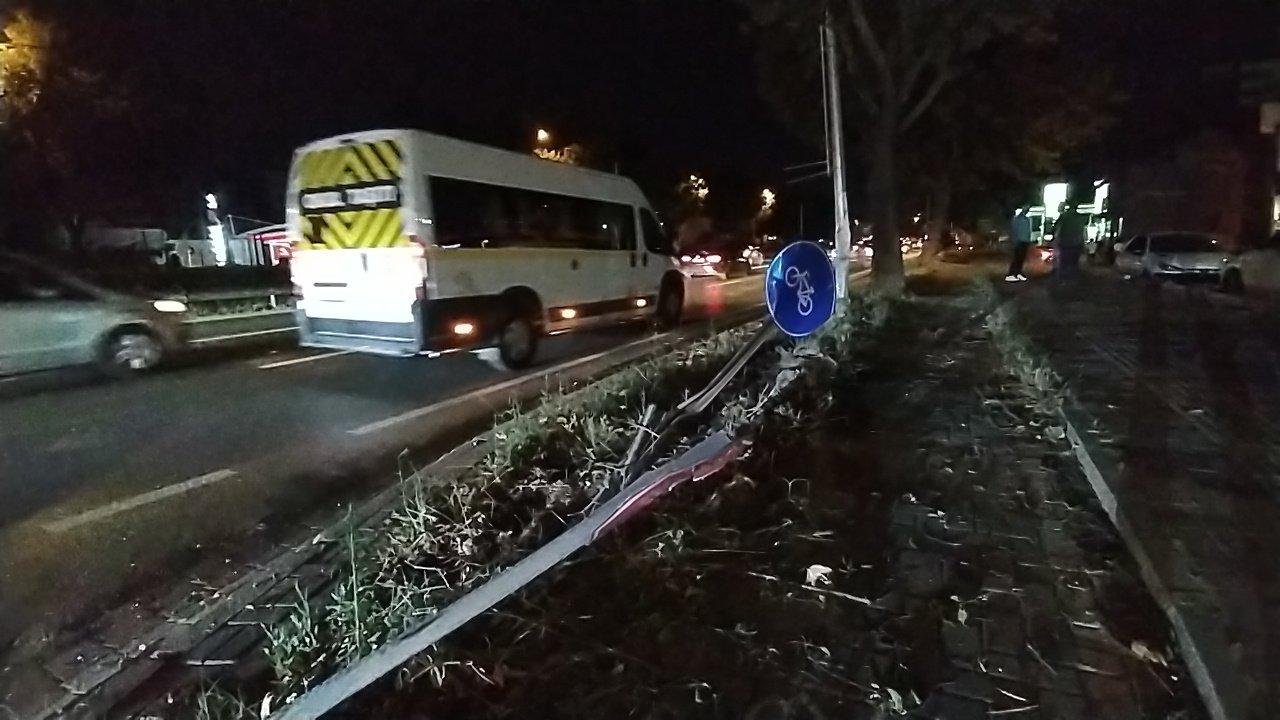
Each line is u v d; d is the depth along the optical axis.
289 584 4.25
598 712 2.92
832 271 6.81
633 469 4.75
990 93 20.77
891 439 6.01
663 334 14.30
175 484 6.13
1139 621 3.41
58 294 10.14
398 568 4.03
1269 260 16.86
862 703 2.92
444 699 3.01
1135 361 8.65
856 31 18.47
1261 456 5.20
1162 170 29.84
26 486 6.12
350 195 10.02
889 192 19.12
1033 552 4.10
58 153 22.20
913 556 4.07
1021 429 6.27
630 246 13.70
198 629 3.91
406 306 9.74
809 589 3.74
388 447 7.09
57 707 3.39
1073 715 2.84
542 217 11.56
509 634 3.43
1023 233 21.38
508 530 4.48
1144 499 4.45
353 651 3.24
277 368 11.30
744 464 5.29
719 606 3.61
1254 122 24.83
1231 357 8.87
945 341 10.87
